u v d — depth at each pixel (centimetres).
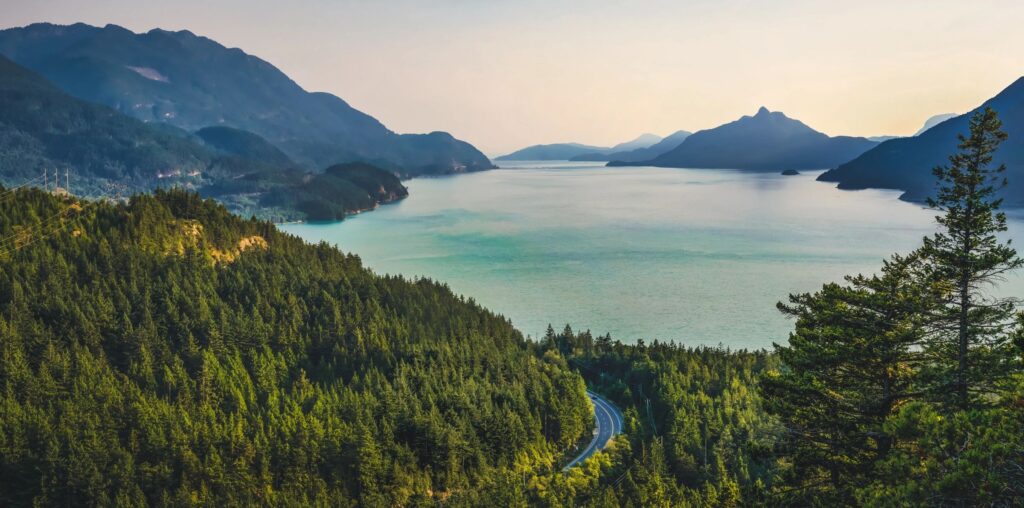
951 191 5750
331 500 12231
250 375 16312
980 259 5384
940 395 5250
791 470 6012
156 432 12612
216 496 11925
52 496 11506
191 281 19700
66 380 14162
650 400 18750
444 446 13862
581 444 16450
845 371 5872
